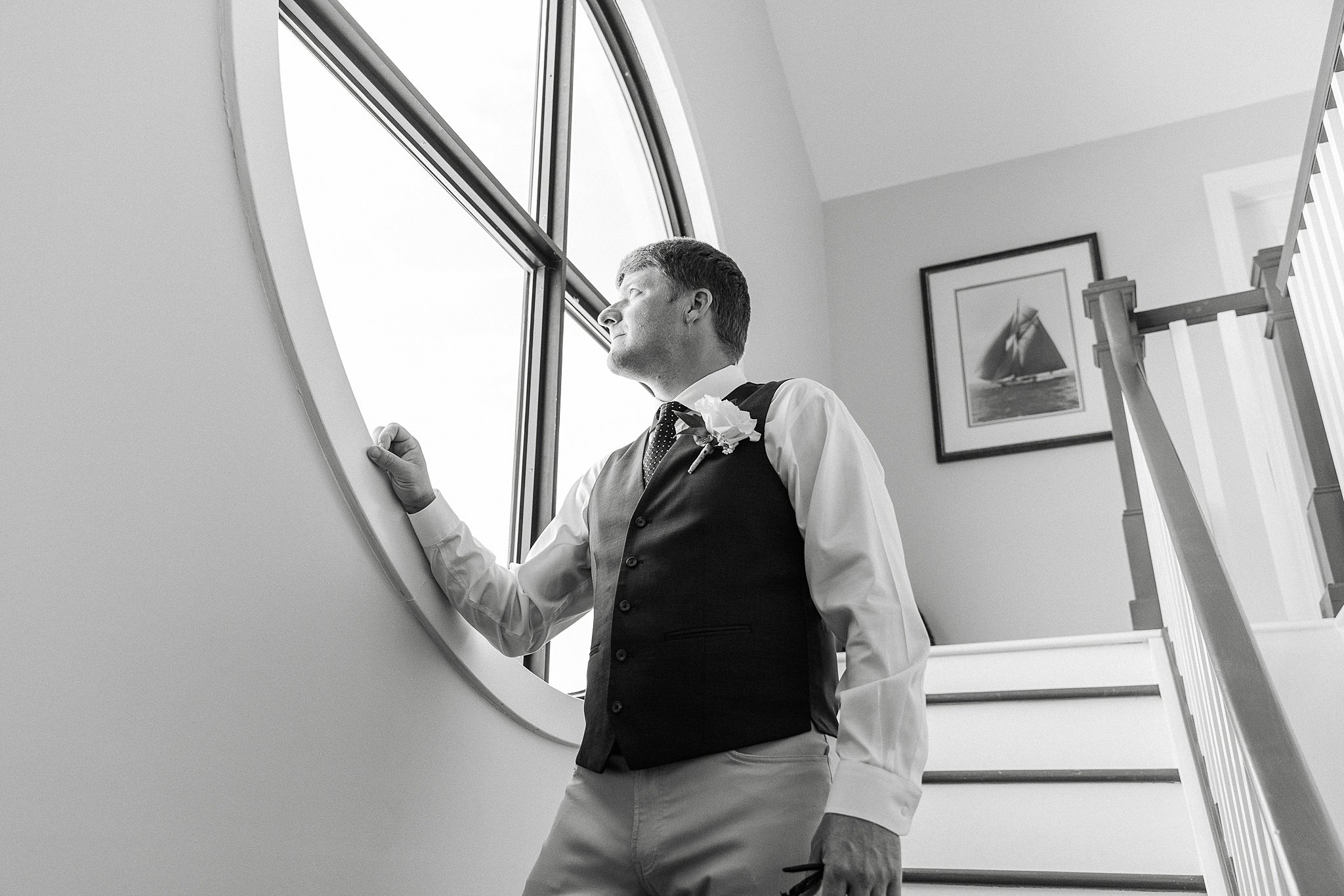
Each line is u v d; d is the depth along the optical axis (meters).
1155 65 4.82
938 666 2.70
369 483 1.53
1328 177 2.27
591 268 3.32
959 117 5.11
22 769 1.03
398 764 1.54
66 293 1.13
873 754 1.13
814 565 1.28
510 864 1.78
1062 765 2.33
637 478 1.50
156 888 1.15
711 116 4.08
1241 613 1.32
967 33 4.90
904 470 4.79
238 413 1.33
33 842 1.03
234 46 1.42
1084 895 1.96
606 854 1.25
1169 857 2.03
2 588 1.03
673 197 3.79
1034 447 4.57
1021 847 2.14
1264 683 1.15
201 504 1.26
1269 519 2.67
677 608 1.30
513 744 1.85
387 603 1.56
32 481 1.07
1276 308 2.88
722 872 1.15
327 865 1.39
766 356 4.24
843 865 1.05
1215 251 4.59
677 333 1.63
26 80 1.12
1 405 1.05
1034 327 4.78
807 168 5.33
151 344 1.22
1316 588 3.02
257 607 1.32
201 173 1.34
